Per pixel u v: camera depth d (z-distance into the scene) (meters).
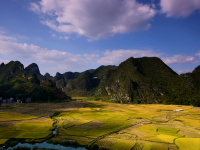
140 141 48.69
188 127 67.81
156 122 80.00
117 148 42.84
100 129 65.56
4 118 87.44
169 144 45.59
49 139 53.25
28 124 73.25
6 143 47.03
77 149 44.88
